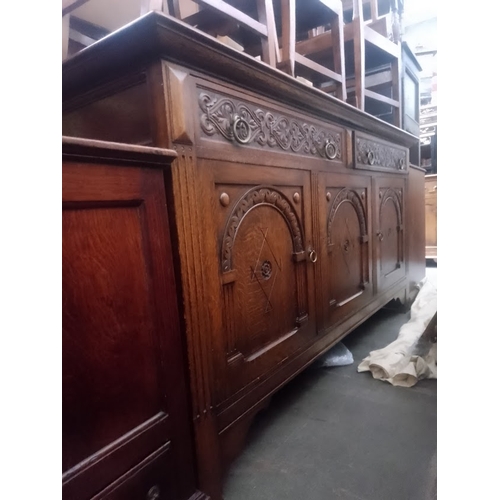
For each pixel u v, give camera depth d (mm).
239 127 857
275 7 1402
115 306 594
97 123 830
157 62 689
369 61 2014
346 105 1250
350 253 1473
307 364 1186
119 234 600
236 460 934
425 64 3408
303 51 1686
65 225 522
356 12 1517
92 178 549
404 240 2012
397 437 996
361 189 1520
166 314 681
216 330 825
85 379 552
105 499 576
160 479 673
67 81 822
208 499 768
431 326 1316
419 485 825
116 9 1812
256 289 970
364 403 1167
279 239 1057
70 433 535
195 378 758
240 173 881
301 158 1111
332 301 1343
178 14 985
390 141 1755
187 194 736
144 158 622
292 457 937
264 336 1008
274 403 1188
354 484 838
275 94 975
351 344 1646
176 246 724
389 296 1836
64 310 522
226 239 854
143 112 734
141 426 638
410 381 1259
